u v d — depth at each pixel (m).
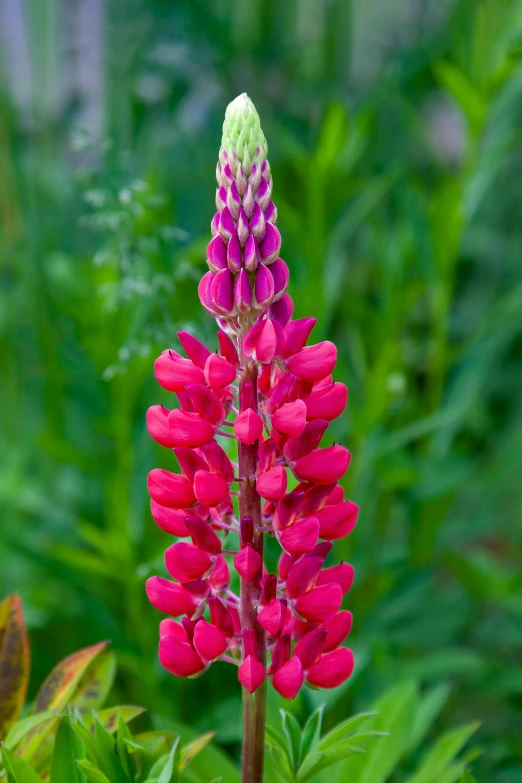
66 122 1.66
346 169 1.26
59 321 1.38
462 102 1.17
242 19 1.86
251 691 0.77
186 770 0.88
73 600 1.29
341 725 0.81
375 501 1.30
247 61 1.84
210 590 0.79
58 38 1.69
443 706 1.25
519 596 1.25
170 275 1.11
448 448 1.39
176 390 0.78
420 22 1.89
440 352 1.26
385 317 1.29
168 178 1.71
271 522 0.79
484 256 1.86
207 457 0.78
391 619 1.24
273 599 0.78
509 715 1.32
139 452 1.23
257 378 0.78
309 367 0.77
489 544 1.73
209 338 1.09
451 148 1.93
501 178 1.85
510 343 1.71
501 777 1.12
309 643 0.78
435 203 1.21
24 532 1.35
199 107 1.88
